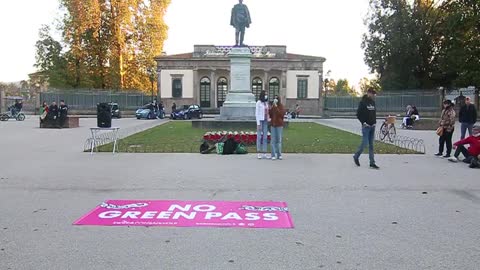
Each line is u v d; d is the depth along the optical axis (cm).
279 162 1388
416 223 714
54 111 3027
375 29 5894
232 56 2992
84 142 1994
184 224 700
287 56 7019
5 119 4050
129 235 642
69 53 5984
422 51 5744
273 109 1448
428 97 5509
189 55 7106
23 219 726
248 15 3030
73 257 551
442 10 5253
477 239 633
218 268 516
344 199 884
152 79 6562
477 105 4641
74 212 772
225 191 952
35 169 1236
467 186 1020
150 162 1377
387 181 1078
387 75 6016
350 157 1520
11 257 550
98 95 6069
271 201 862
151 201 856
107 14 5919
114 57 5959
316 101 6944
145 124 3725
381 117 5672
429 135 2614
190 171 1205
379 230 674
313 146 1838
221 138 1764
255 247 591
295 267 520
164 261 538
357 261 541
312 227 687
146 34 6206
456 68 4709
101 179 1085
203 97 7069
